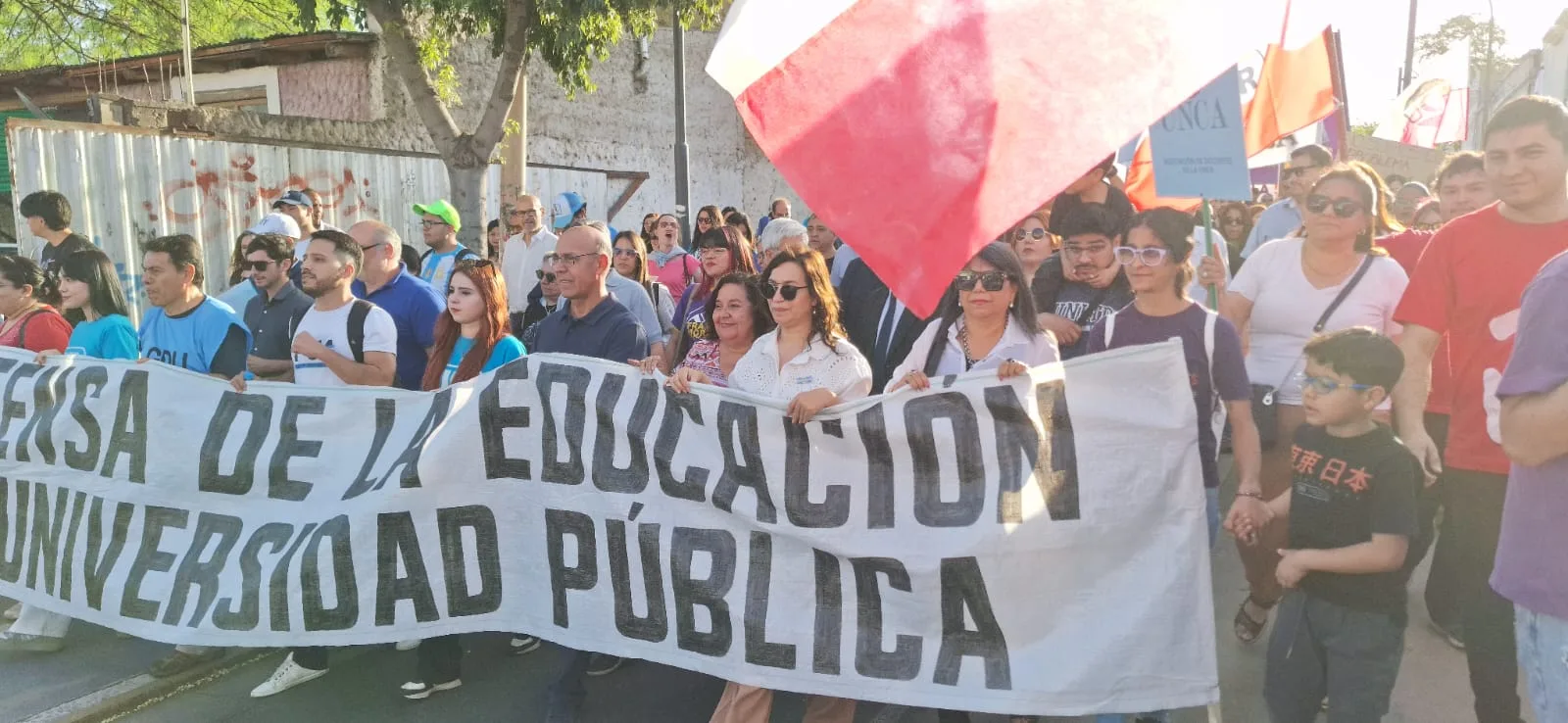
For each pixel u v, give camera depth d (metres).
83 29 20.33
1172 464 3.28
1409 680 4.38
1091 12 2.83
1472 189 4.96
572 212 9.67
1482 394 3.45
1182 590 3.24
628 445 3.91
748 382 4.05
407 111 15.73
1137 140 5.67
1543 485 2.38
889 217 2.76
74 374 4.76
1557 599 2.35
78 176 10.69
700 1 12.30
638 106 20.88
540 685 4.55
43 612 4.82
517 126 13.99
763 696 3.67
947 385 3.48
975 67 2.80
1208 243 3.80
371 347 4.82
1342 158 7.44
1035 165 2.72
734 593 3.68
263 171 12.29
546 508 4.03
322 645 4.18
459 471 4.12
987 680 3.34
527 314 7.50
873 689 3.46
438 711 4.29
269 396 4.49
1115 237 4.25
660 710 4.30
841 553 3.56
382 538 4.15
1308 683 3.16
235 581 4.30
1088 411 3.34
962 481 3.46
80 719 4.21
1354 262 4.32
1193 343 3.59
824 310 3.93
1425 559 6.02
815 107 2.87
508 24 11.39
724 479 3.75
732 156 23.36
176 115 11.68
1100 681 3.24
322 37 15.01
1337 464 3.09
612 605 3.90
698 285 6.28
